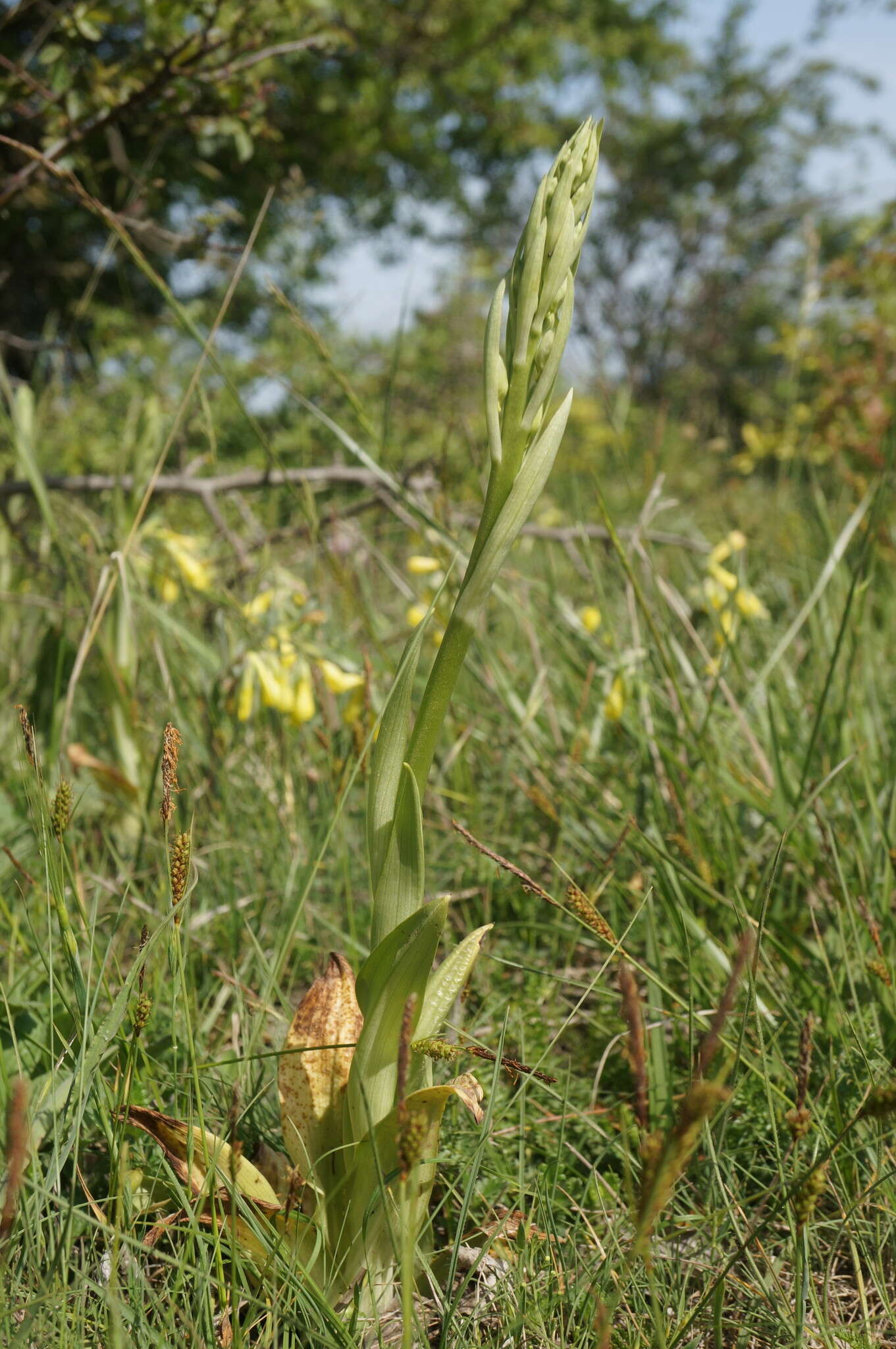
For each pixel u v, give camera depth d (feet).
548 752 3.18
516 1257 1.86
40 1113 1.91
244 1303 1.82
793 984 2.35
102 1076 1.91
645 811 2.90
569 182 1.69
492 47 14.20
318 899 2.77
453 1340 1.78
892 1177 1.94
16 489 4.06
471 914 2.79
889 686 3.57
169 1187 1.86
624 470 3.53
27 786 1.99
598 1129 2.00
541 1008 2.48
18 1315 1.69
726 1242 1.94
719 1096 1.54
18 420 3.06
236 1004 2.27
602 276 31.42
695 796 2.91
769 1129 2.09
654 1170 1.58
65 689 3.19
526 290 1.70
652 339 29.37
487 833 2.98
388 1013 1.76
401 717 1.77
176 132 4.28
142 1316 1.69
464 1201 1.78
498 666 3.32
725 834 2.70
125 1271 1.81
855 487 5.01
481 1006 2.45
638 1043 1.59
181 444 4.23
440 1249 1.98
